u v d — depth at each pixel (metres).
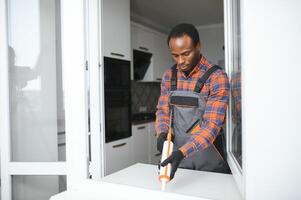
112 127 2.42
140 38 3.52
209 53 4.54
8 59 1.62
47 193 1.64
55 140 1.63
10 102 1.64
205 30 4.55
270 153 0.75
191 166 1.38
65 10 1.26
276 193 0.75
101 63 1.58
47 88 1.64
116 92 2.48
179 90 1.41
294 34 0.73
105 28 2.33
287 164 0.74
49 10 1.62
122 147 2.56
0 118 1.59
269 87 0.75
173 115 1.43
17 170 1.55
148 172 1.24
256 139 0.76
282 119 0.74
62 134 1.62
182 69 1.32
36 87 1.66
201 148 1.07
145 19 3.95
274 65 0.74
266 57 0.74
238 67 1.06
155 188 1.03
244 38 0.76
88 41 1.51
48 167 1.50
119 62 2.52
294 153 0.73
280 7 0.73
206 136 1.10
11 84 1.66
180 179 1.12
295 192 0.74
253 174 0.77
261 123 0.75
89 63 1.52
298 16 0.72
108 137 2.36
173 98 1.41
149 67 3.84
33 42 1.66
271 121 0.75
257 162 0.76
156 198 0.93
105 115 2.32
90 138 1.51
